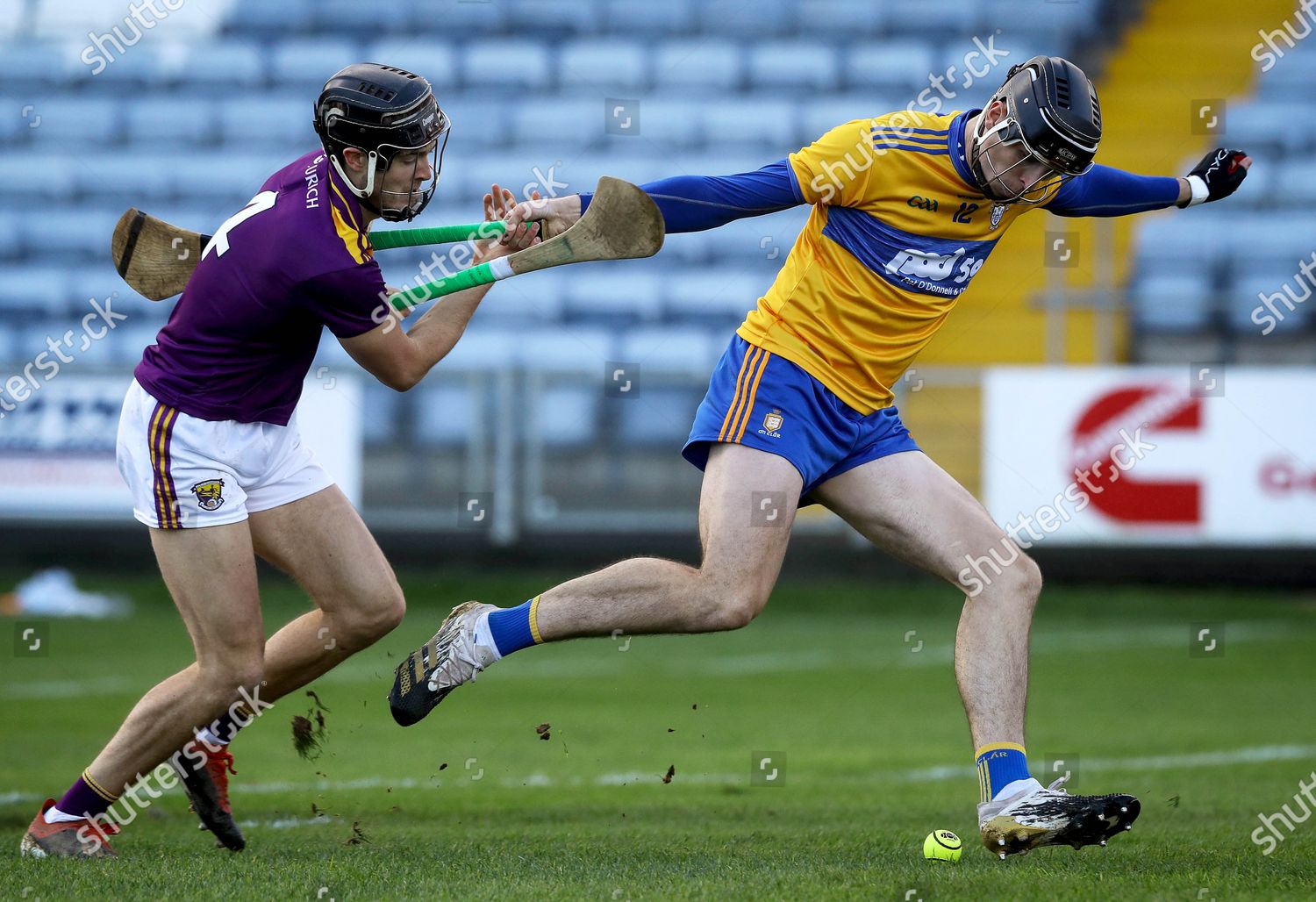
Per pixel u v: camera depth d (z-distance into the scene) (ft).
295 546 44.68
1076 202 47.67
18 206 171.12
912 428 135.33
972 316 158.40
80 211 170.30
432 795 62.03
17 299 160.76
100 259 168.96
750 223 164.45
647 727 84.79
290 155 174.91
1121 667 109.50
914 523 44.14
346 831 50.78
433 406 136.87
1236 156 50.37
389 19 185.98
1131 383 132.46
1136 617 133.28
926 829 50.93
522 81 181.06
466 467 137.39
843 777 68.74
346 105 40.96
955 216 43.45
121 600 132.67
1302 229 165.27
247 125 177.68
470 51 182.80
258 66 181.88
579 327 159.22
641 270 163.22
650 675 106.83
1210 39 184.24
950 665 111.04
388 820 54.54
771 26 186.29
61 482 132.36
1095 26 185.26
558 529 138.21
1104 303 148.66
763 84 181.98
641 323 161.38
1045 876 37.78
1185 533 132.87
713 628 42.75
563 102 175.83
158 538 42.24
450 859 41.70
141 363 43.24
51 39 178.50
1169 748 77.56
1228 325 148.36
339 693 94.73
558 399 137.80
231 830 44.62
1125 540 133.39
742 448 43.39
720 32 185.88
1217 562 134.00
